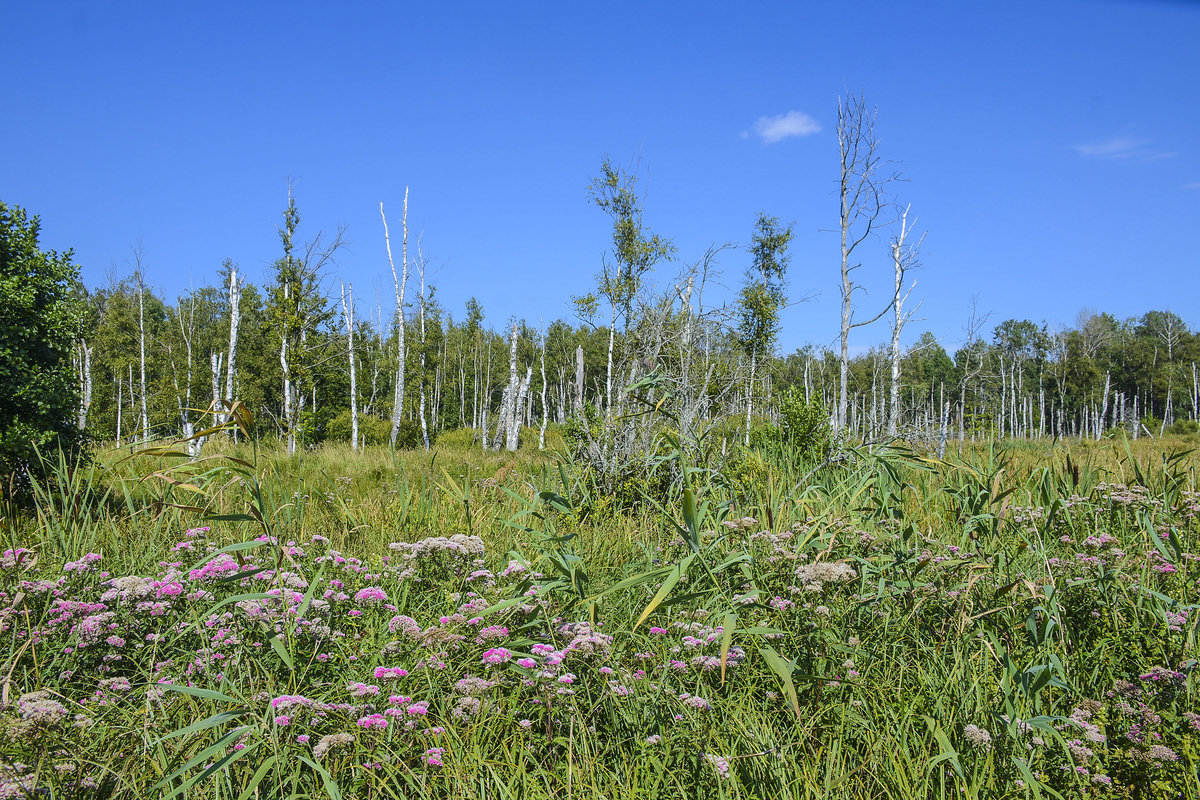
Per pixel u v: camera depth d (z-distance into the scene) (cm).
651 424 755
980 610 339
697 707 247
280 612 285
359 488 948
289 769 215
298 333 2523
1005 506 498
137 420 3825
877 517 451
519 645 279
